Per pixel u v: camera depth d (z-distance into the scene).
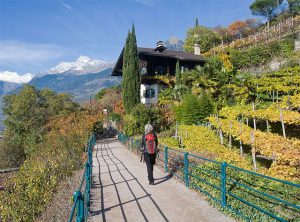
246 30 90.62
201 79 34.97
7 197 13.14
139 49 51.03
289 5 85.50
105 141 38.28
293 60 40.91
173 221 8.53
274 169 12.88
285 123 19.94
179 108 32.88
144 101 46.16
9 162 46.28
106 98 65.81
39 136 44.25
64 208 10.63
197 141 22.41
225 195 9.16
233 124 21.95
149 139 12.53
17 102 55.44
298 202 7.65
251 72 44.06
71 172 16.89
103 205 10.21
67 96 62.69
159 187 12.11
